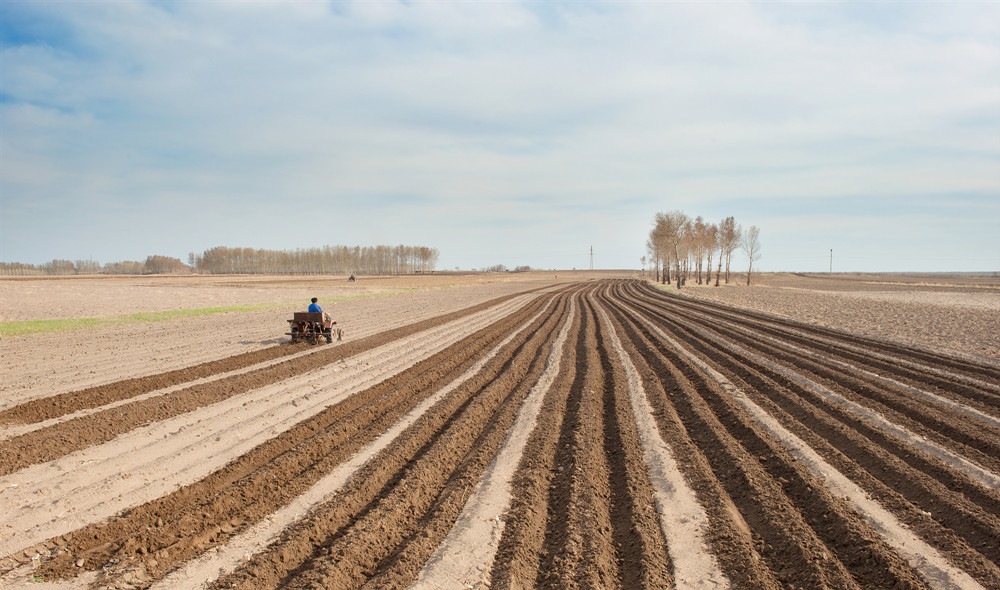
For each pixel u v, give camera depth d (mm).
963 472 7957
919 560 5605
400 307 40344
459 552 5816
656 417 11109
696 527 6441
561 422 10852
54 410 11094
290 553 5793
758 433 9727
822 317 32969
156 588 5125
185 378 14195
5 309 33844
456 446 9281
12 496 7152
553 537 6254
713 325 28422
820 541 6031
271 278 113062
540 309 39906
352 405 11883
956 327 27109
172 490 7414
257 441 9414
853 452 8945
